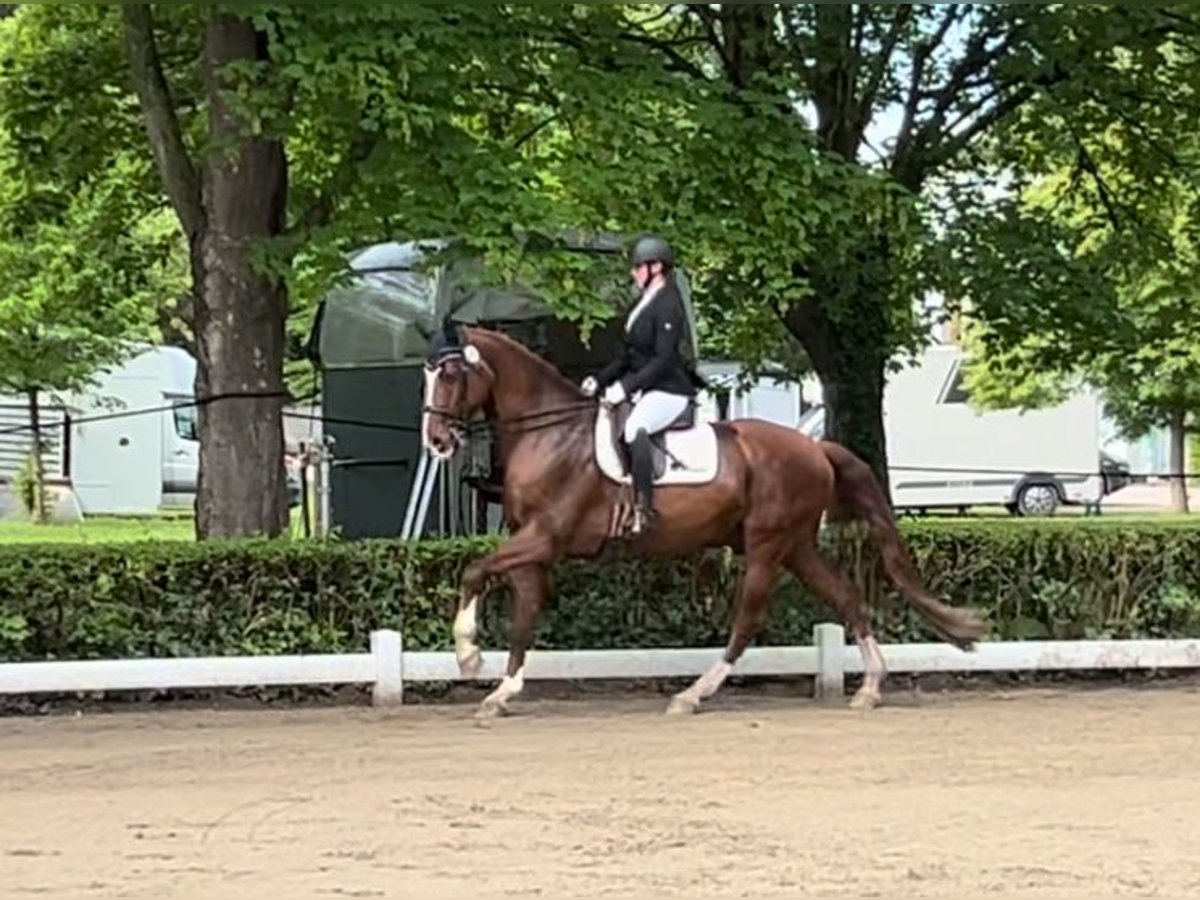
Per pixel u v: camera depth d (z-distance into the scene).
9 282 17.86
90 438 28.92
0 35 13.40
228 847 6.48
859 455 14.64
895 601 11.47
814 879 5.95
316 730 9.30
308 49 9.77
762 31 13.17
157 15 12.38
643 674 10.45
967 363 29.77
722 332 17.19
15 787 7.71
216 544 10.62
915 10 13.78
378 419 15.43
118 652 10.42
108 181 14.68
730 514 9.83
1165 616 11.86
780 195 10.91
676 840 6.54
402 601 10.80
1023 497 31.64
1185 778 7.84
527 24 11.07
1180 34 13.85
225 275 11.80
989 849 6.41
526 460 9.70
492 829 6.75
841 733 9.15
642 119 10.95
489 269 10.26
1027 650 10.95
